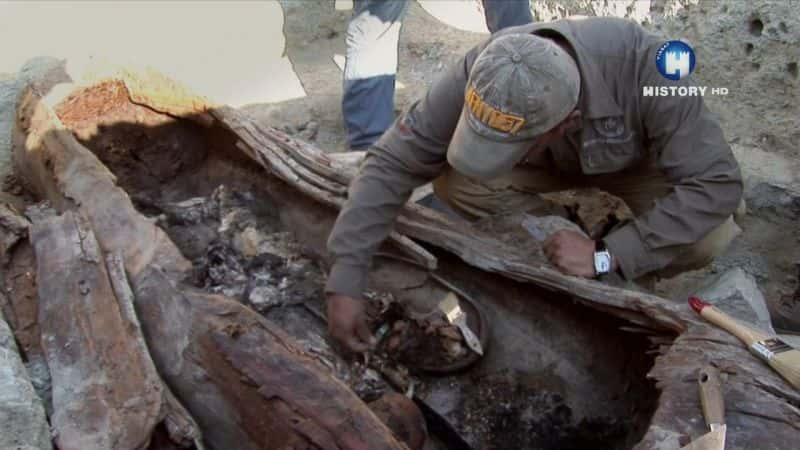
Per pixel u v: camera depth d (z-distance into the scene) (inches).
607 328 112.3
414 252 119.7
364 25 164.7
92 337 102.3
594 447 109.5
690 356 94.0
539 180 135.0
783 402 87.1
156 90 144.8
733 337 95.5
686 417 87.0
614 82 108.0
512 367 118.3
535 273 111.0
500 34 109.3
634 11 170.9
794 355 90.0
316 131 187.9
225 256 128.2
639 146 115.3
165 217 138.8
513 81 96.7
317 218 135.0
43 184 137.5
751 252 153.6
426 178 113.7
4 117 165.6
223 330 96.1
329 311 111.7
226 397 93.4
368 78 169.3
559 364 115.9
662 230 109.9
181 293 103.9
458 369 118.7
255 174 144.2
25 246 121.3
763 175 152.9
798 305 147.1
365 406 88.0
